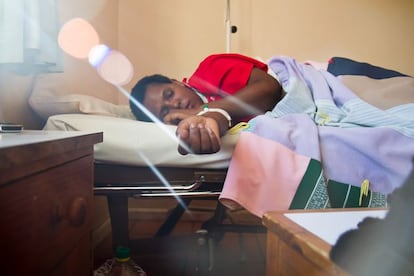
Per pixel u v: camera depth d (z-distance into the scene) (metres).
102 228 1.44
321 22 1.86
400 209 0.33
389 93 0.96
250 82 1.05
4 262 0.29
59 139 0.39
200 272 0.96
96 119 0.80
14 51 0.71
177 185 0.76
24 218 0.32
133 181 0.77
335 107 0.89
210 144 0.61
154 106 1.07
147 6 1.81
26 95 0.98
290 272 0.38
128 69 1.81
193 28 1.83
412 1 1.86
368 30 1.86
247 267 1.13
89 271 0.52
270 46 1.85
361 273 0.28
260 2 1.84
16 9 0.72
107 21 1.65
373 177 0.72
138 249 1.09
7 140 0.36
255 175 0.70
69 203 0.43
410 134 0.74
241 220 1.47
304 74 1.04
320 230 0.37
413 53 1.88
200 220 1.73
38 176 0.35
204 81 1.10
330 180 0.71
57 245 0.40
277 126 0.76
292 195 0.69
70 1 1.26
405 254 0.29
